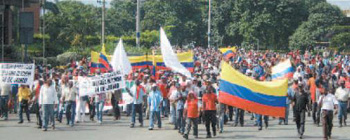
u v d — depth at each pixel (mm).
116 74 21438
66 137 17891
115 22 118438
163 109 24172
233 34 106812
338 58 47969
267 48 102875
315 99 22547
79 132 19156
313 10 106562
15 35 47688
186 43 118812
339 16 108125
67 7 99000
